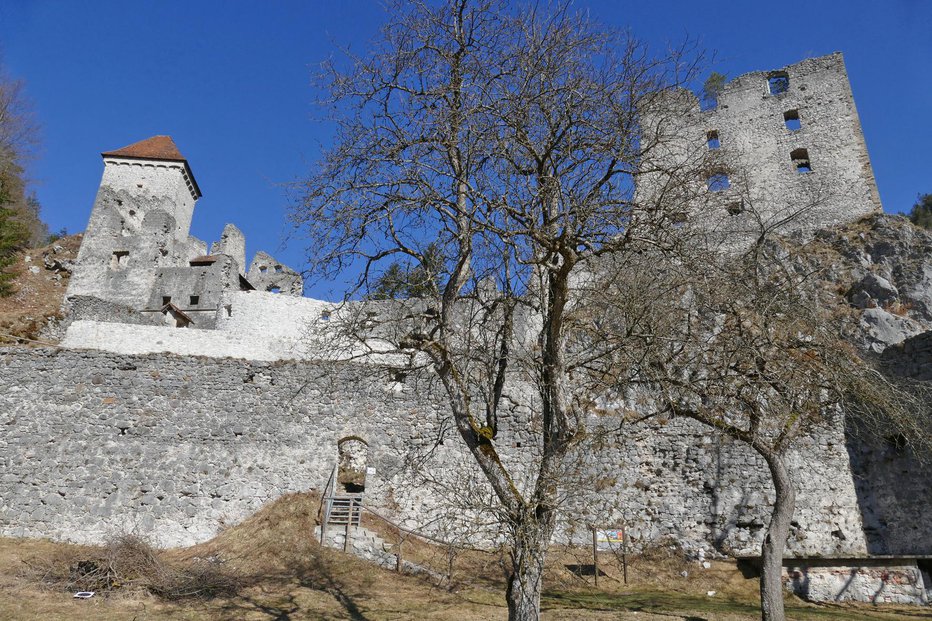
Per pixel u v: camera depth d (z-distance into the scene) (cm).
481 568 1257
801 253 1847
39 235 4262
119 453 1436
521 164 830
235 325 2394
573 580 1238
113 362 1512
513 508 704
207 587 1046
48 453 1428
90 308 2234
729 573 1311
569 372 842
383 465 1470
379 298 873
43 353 1515
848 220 2395
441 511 1406
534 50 816
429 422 1516
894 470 1428
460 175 816
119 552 1088
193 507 1403
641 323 845
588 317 923
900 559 1202
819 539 1405
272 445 1474
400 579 1162
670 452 1484
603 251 769
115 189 3903
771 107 2758
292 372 1543
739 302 1044
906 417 1184
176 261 3581
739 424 1450
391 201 807
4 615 864
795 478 1456
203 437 1466
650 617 984
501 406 1538
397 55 834
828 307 1825
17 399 1471
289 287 3925
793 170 2603
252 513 1409
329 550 1247
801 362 1055
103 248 3319
